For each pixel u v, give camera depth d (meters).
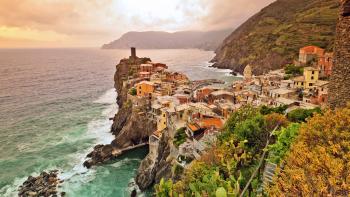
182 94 89.38
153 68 138.50
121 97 114.50
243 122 28.38
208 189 11.54
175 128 60.56
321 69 92.31
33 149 73.19
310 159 12.83
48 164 64.50
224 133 33.56
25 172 60.97
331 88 19.59
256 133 25.58
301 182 11.41
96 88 168.88
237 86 104.69
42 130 88.56
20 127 91.94
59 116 104.56
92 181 57.44
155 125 76.38
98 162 65.81
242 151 21.91
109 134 84.06
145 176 55.97
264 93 84.19
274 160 17.64
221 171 17.92
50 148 73.56
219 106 69.56
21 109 115.81
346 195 10.70
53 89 164.25
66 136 82.56
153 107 78.12
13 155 69.50
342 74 18.61
